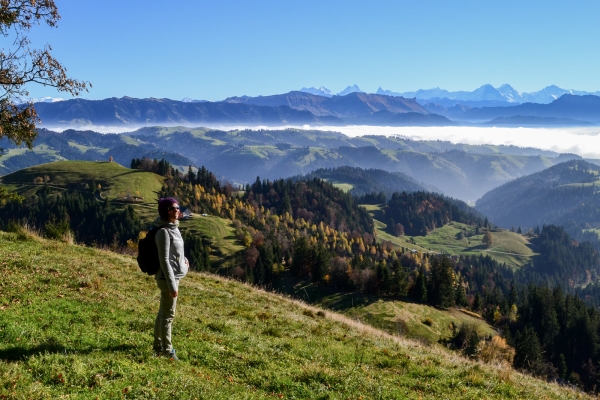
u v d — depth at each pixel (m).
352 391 9.62
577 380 103.62
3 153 20.89
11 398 6.27
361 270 134.50
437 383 11.68
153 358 8.93
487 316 140.25
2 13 17.45
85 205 193.12
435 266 138.00
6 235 22.70
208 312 16.47
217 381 8.69
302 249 142.62
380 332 21.61
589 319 123.88
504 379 13.60
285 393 8.92
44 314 10.88
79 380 7.32
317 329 16.86
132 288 17.73
